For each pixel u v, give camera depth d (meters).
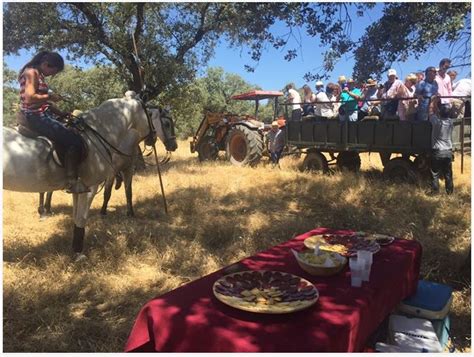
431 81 8.32
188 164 12.65
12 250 5.20
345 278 2.90
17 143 4.54
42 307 4.03
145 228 6.21
